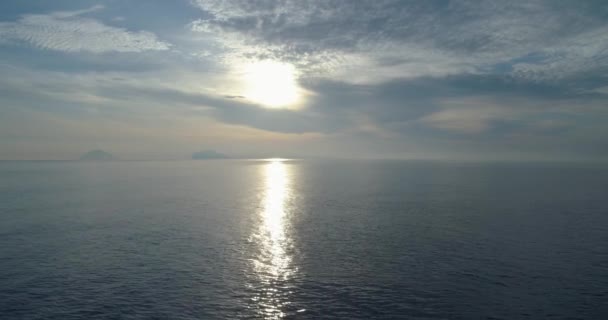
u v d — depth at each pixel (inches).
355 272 1801.2
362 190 5644.7
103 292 1556.3
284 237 2512.3
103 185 6476.4
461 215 3304.6
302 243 2348.7
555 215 3275.1
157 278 1721.2
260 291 1573.6
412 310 1395.2
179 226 2878.9
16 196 4694.9
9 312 1371.8
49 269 1834.4
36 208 3715.6
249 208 3831.2
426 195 4881.9
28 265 1891.0
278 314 1365.7
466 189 5684.1
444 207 3789.4
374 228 2780.5
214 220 3139.8
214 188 6107.3
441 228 2758.4
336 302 1466.5
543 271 1798.7
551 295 1519.4
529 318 1326.3
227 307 1422.2
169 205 4025.6
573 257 2015.3
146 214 3427.7
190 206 3961.6
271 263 1943.9
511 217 3189.0
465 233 2586.1
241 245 2304.4
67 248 2208.4
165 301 1471.5
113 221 3065.9
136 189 5787.4
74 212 3486.7
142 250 2183.8
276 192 5457.7
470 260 1973.4
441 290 1579.7
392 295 1526.8
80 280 1690.5
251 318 1336.1
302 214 3442.4
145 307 1417.3
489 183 6870.1
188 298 1501.0
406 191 5438.0
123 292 1557.6
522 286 1615.4
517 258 2004.2
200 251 2167.8
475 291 1562.5
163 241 2399.1
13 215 3309.5
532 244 2283.5
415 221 3043.8
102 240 2411.4
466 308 1408.7
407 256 2050.9
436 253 2107.5
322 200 4466.0
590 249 2165.4
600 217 3164.4
